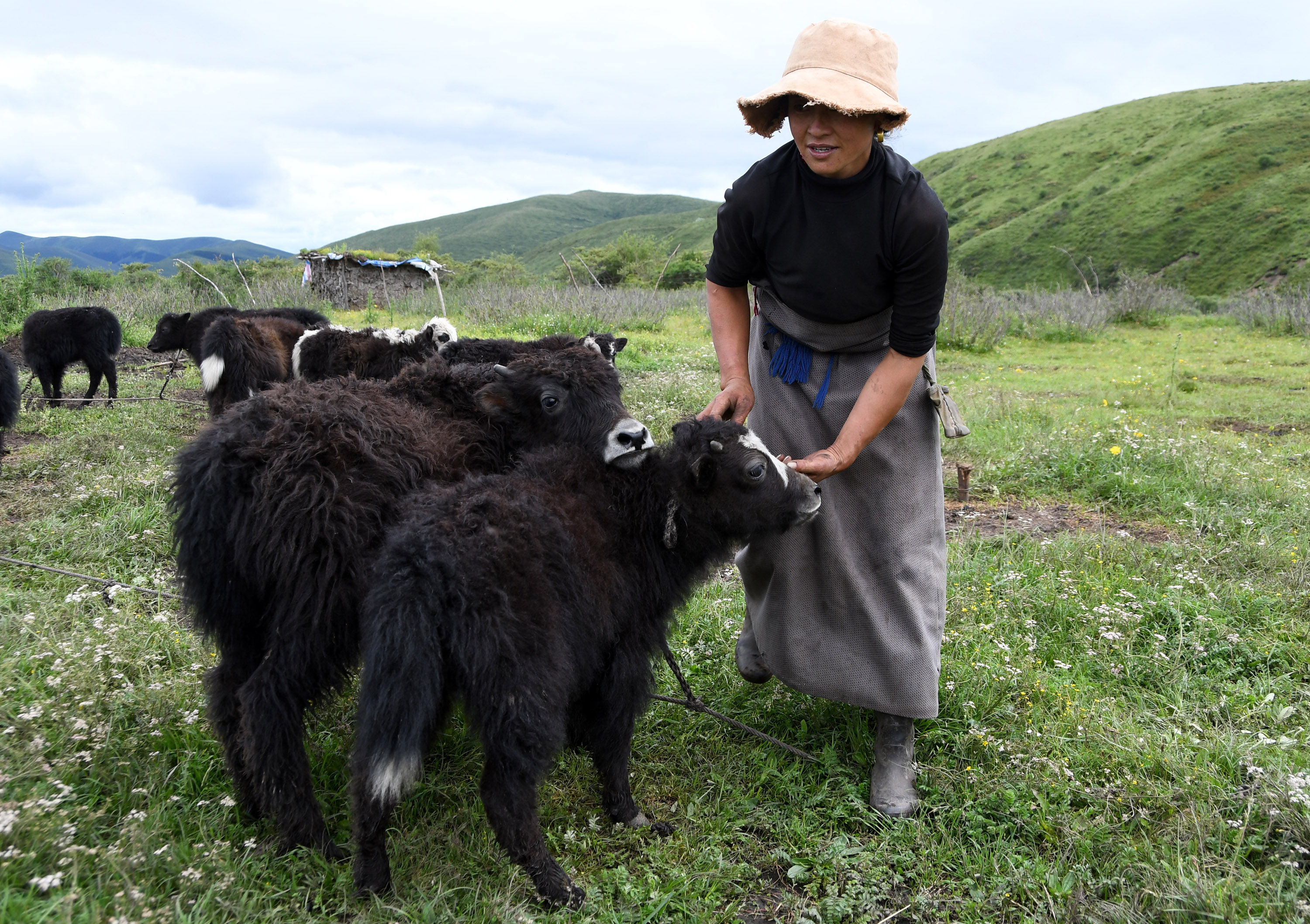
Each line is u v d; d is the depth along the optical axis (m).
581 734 3.38
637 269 52.97
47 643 3.96
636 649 3.30
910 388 3.31
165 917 2.48
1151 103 105.31
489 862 2.98
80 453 7.64
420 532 2.79
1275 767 3.20
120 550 5.55
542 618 2.82
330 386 3.61
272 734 2.93
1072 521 6.48
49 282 25.19
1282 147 72.25
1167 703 3.84
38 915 2.36
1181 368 14.14
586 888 2.90
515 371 4.18
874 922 2.84
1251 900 2.62
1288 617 4.59
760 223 3.31
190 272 26.28
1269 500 6.52
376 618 2.66
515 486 3.14
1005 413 9.71
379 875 2.78
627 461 3.43
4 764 3.00
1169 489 6.86
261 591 3.06
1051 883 2.84
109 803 3.03
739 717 4.02
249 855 2.83
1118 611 4.50
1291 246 57.78
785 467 3.42
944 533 3.70
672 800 3.51
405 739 2.58
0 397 7.36
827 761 3.59
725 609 4.95
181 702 3.63
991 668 4.02
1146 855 2.93
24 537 5.62
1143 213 71.62
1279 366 14.45
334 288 28.97
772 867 3.12
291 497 2.98
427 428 3.75
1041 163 99.44
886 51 3.04
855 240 3.13
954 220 94.62
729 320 3.71
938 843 3.15
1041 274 70.88
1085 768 3.41
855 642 3.50
